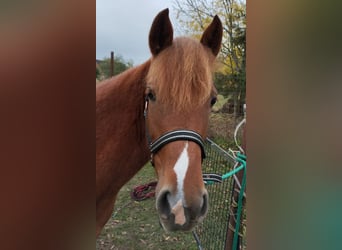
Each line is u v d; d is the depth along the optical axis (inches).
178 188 44.3
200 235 110.7
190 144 46.8
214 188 111.7
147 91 52.0
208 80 48.8
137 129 60.6
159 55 51.2
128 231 116.2
